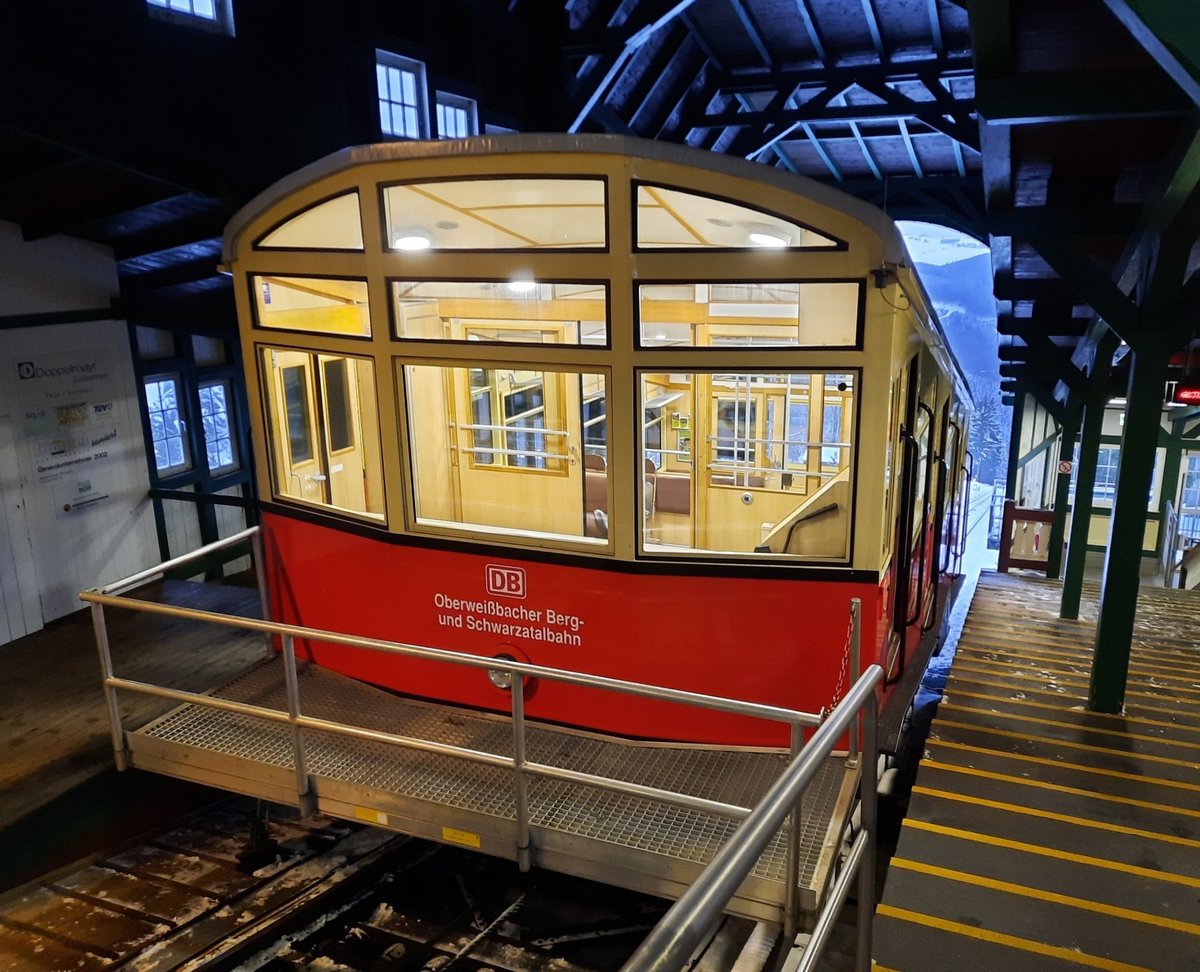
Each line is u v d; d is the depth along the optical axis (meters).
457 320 4.97
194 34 6.80
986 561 16.75
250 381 5.24
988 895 3.36
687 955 1.17
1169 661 6.65
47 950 4.58
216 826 5.83
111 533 8.27
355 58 7.57
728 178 3.88
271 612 5.64
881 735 4.54
